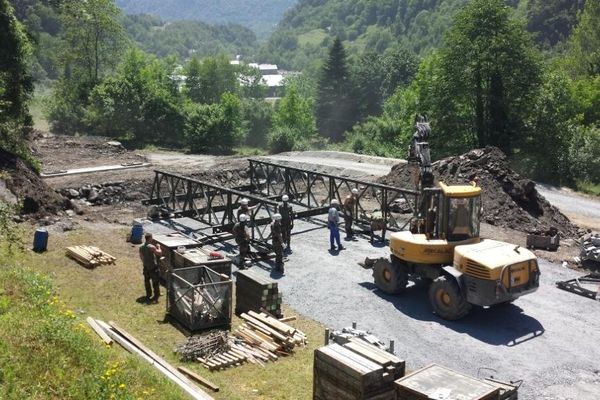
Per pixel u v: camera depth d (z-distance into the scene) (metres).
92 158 42.75
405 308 17.55
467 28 47.69
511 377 13.68
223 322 15.83
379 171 38.28
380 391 11.20
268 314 16.25
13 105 35.47
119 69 74.88
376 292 18.70
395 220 25.17
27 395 9.58
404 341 15.44
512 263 15.80
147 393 10.74
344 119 106.38
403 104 69.88
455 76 48.34
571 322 16.69
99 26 72.12
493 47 46.22
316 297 18.27
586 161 43.34
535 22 131.12
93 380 10.42
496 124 47.88
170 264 19.23
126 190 31.61
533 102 46.88
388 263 18.27
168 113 61.59
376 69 119.44
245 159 42.47
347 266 20.95
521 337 15.73
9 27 35.50
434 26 197.50
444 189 17.23
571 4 128.12
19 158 27.20
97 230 24.34
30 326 11.55
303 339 14.99
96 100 61.84
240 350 14.25
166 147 59.84
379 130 69.56
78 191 30.33
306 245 23.27
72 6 71.31
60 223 24.22
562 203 36.00
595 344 15.41
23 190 24.80
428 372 10.88
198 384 12.62
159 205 28.67
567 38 117.69
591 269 21.00
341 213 27.41
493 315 17.11
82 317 15.59
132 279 19.12
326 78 106.38
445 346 15.20
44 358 10.62
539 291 18.89
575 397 12.93
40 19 148.88
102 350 12.04
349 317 16.89
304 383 13.08
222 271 17.78
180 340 14.99
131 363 11.92
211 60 109.94
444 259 17.14
